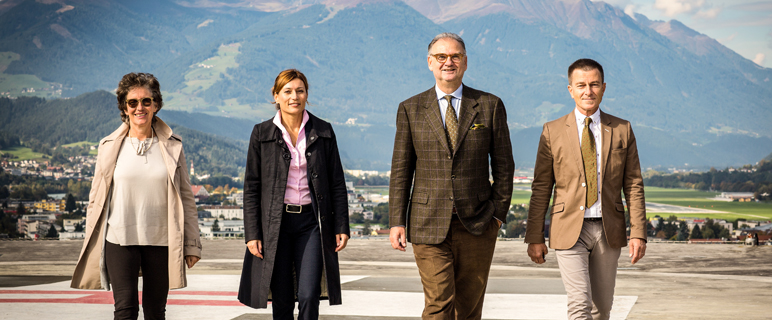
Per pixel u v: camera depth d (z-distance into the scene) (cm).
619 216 304
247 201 297
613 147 306
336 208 301
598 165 305
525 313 420
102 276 284
